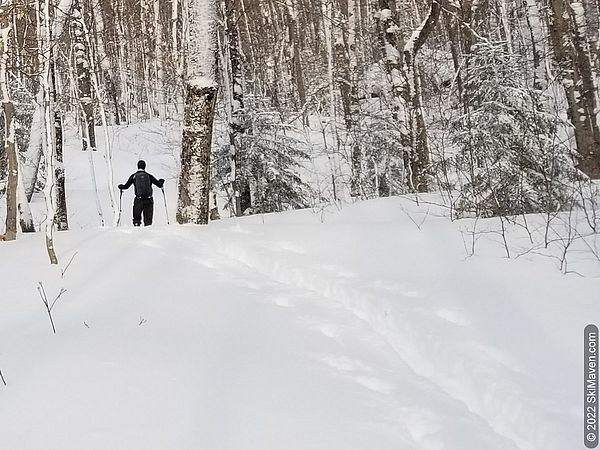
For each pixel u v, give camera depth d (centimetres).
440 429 242
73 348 345
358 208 739
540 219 555
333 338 362
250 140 1204
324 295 451
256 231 656
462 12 1031
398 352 335
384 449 229
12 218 768
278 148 1239
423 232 552
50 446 232
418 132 1031
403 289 408
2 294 485
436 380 298
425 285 408
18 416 258
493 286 383
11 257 622
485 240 500
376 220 668
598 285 360
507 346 296
